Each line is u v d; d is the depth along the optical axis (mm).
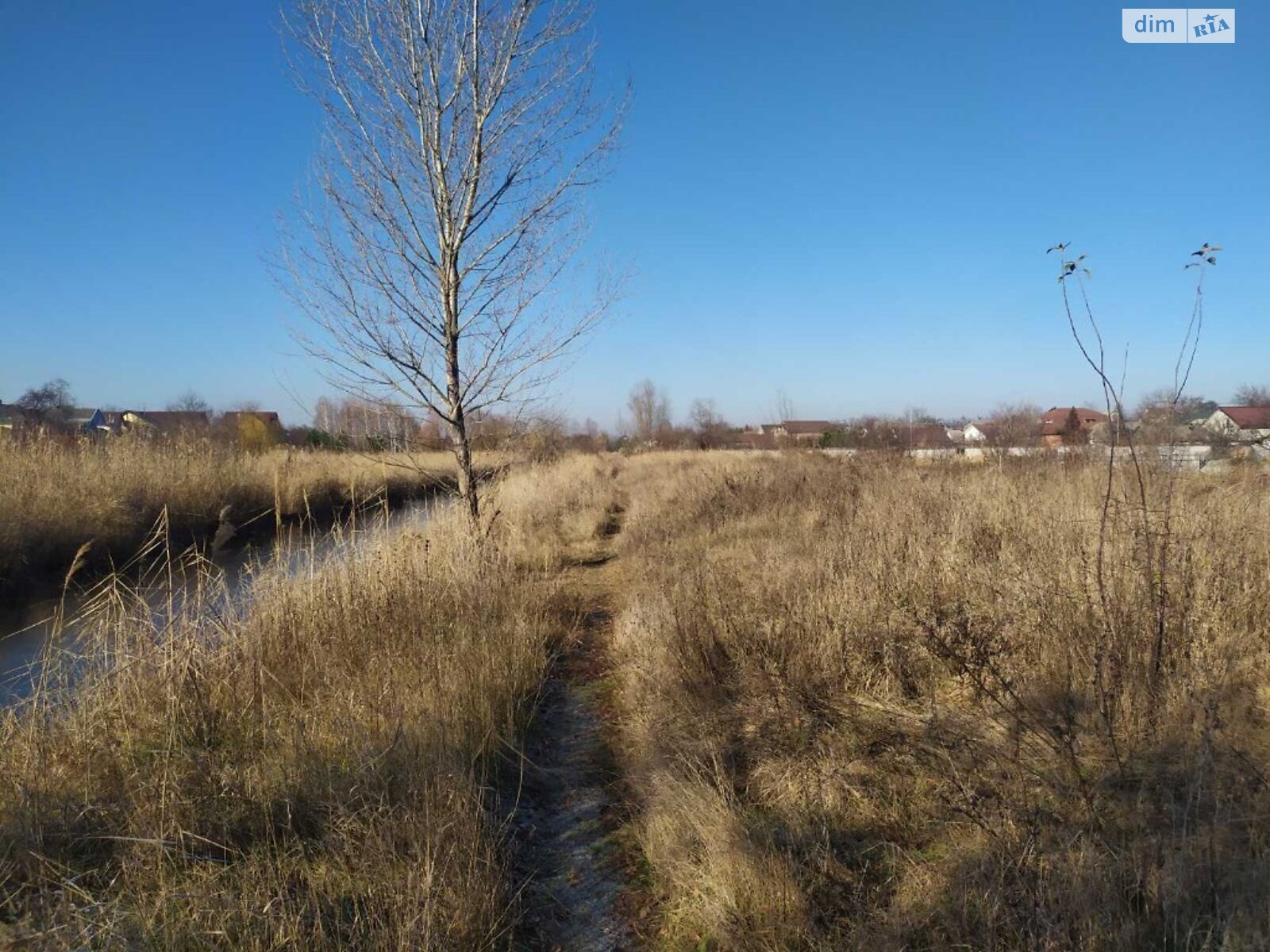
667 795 3994
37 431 15203
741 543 10219
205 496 14836
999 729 4137
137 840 3236
